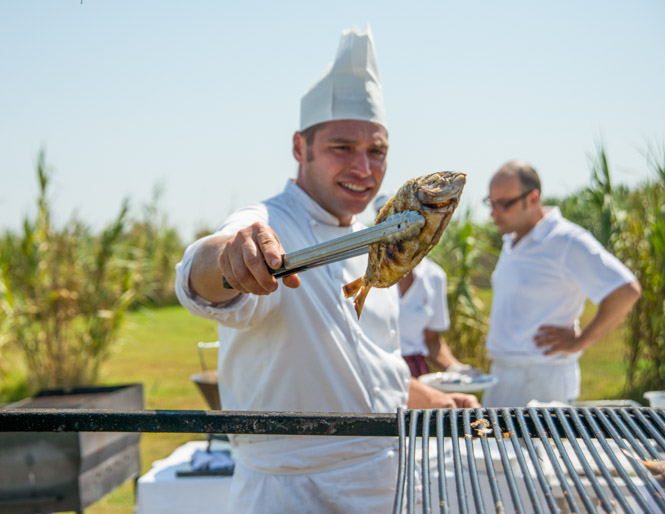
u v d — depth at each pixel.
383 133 2.58
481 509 1.21
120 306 9.40
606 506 1.20
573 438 1.46
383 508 2.28
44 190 8.92
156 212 17.53
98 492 3.77
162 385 9.40
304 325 2.24
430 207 1.37
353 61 2.47
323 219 2.56
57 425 1.62
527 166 4.45
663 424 1.54
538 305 4.40
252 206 2.45
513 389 4.48
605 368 9.60
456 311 7.53
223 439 3.94
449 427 1.55
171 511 3.51
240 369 2.32
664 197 7.26
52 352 9.18
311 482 2.23
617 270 4.22
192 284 1.90
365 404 2.36
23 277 8.98
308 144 2.56
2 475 3.55
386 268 1.44
